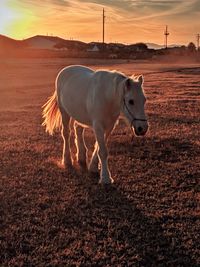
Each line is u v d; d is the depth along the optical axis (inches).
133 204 228.2
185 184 261.3
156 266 165.9
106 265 165.2
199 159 313.6
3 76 1278.3
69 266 164.7
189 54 3513.8
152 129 420.2
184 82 1020.5
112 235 191.2
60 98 314.7
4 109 585.6
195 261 170.1
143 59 3154.5
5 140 380.2
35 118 503.2
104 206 225.0
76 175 280.1
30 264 165.5
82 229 196.2
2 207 222.2
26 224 200.5
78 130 305.1
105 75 260.1
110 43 4702.3
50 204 227.1
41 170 289.6
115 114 260.1
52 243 182.2
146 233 192.9
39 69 1641.2
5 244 180.5
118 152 335.0
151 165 299.6
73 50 4220.0
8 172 283.4
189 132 404.5
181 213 215.9
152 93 767.7
